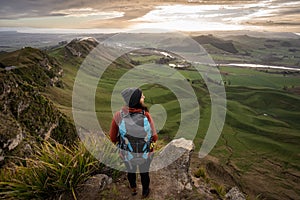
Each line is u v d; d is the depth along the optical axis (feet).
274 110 484.33
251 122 393.91
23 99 154.71
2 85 144.66
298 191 226.17
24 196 14.92
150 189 16.14
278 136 349.41
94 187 16.01
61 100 322.14
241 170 250.37
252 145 319.27
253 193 213.05
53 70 412.36
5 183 15.05
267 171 257.34
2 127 97.55
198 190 16.84
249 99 526.98
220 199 16.99
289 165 276.82
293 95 552.00
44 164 16.33
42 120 155.84
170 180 16.92
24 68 332.39
